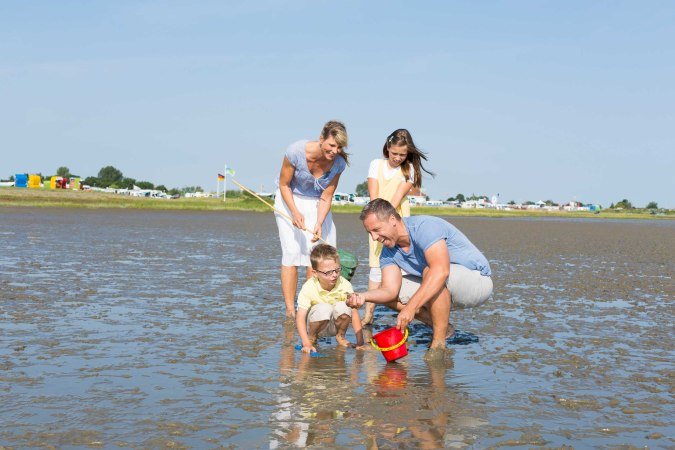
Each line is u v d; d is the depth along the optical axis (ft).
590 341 18.03
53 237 55.93
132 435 10.16
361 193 454.40
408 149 20.93
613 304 25.00
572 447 9.91
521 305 24.43
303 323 16.89
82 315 20.49
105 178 480.23
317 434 10.30
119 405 11.64
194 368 14.35
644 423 11.11
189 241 55.67
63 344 16.44
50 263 35.40
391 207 16.20
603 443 10.11
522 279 32.94
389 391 12.84
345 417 11.16
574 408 11.91
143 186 423.23
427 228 16.22
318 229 21.58
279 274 33.24
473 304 17.98
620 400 12.44
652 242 71.92
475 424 10.89
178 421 10.83
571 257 48.01
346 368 14.83
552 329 19.76
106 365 14.43
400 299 17.39
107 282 28.40
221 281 29.89
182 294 25.55
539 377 14.10
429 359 15.65
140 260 38.32
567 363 15.42
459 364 15.29
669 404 12.23
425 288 15.60
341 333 17.83
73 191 244.42
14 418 10.90
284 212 21.81
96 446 9.71
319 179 21.62
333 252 17.24
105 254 41.47
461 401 12.19
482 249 55.11
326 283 17.33
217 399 12.09
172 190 400.06
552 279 33.19
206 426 10.61
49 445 9.73
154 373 13.85
